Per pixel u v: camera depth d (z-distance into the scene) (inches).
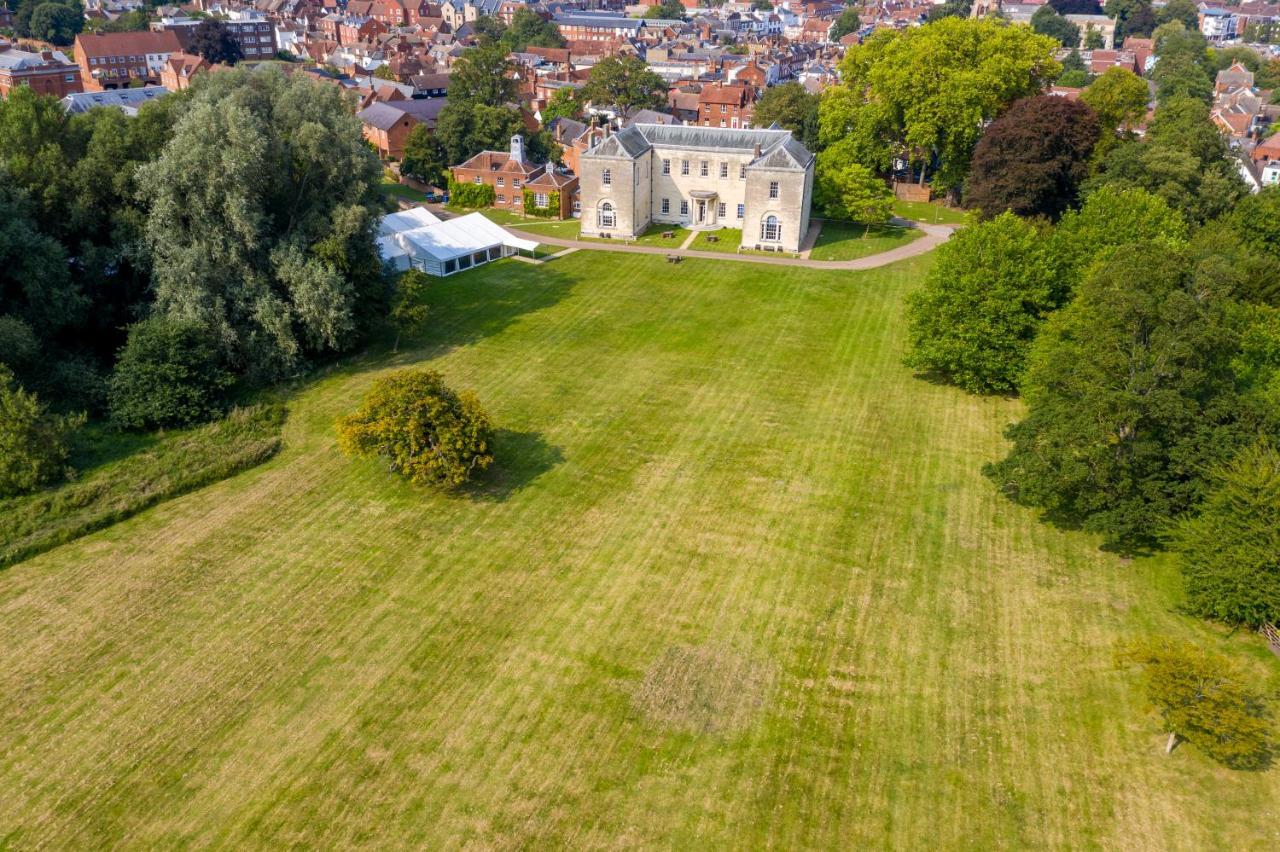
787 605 1632.6
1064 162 3629.4
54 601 1614.2
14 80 6289.4
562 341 2753.4
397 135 5088.6
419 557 1752.0
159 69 7436.0
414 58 7367.1
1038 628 1572.3
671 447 2154.3
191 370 2235.5
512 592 1657.2
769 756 1318.9
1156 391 1673.2
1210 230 2684.5
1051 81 4461.1
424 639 1539.1
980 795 1253.7
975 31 4217.5
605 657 1504.7
